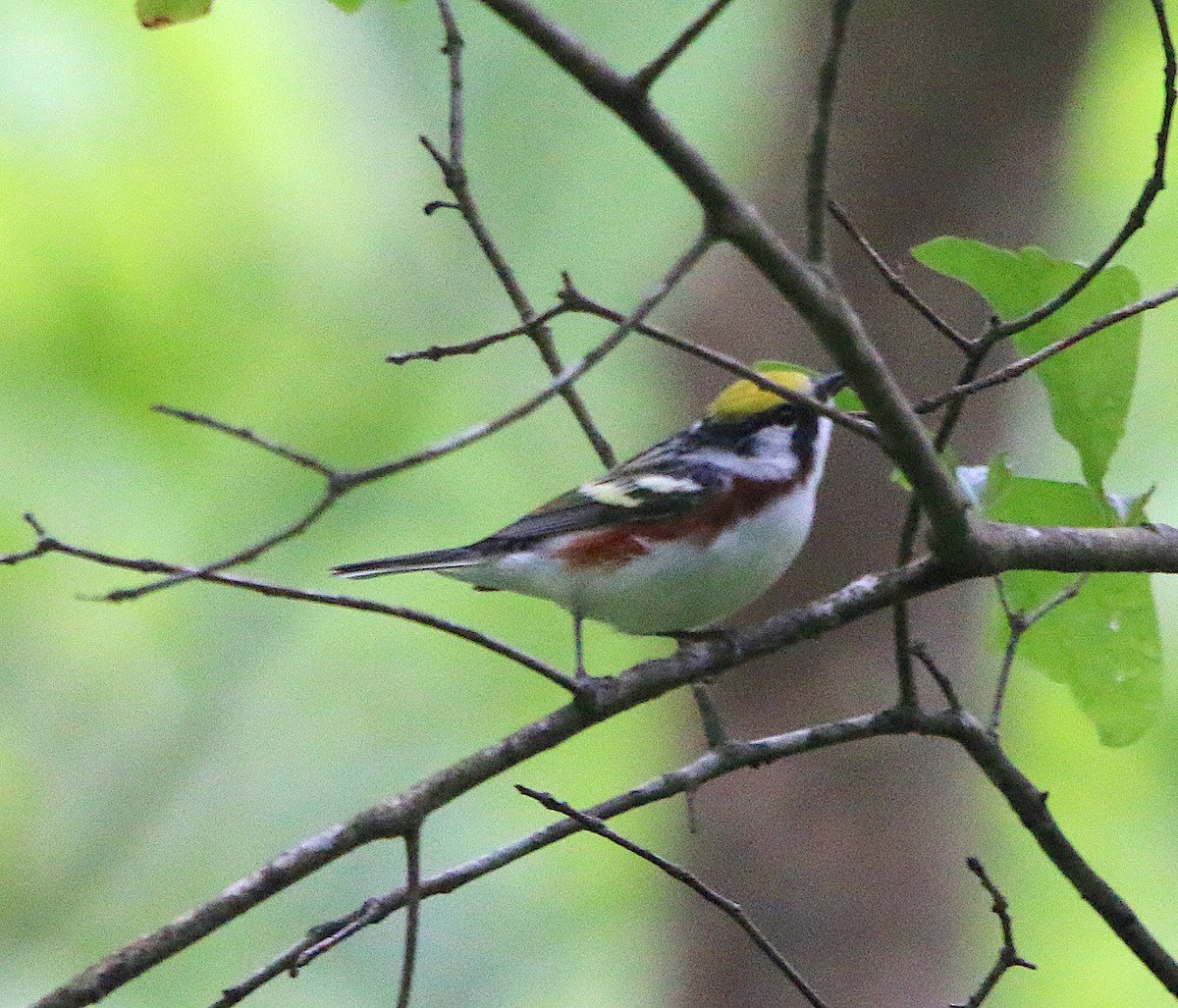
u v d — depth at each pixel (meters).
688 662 6.43
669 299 14.23
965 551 6.14
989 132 12.13
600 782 14.23
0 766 13.80
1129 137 14.52
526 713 14.36
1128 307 5.90
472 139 15.09
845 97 12.35
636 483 8.64
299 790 14.22
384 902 5.88
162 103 13.31
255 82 13.57
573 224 15.02
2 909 13.43
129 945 5.48
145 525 13.34
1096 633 7.02
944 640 12.19
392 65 15.03
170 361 13.13
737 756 6.37
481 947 13.84
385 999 13.54
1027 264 6.30
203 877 13.87
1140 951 6.49
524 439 14.54
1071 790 13.59
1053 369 6.49
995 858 13.34
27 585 13.49
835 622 6.46
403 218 14.79
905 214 12.15
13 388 12.80
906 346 12.08
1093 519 6.74
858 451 12.12
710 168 4.84
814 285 5.10
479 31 15.13
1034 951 13.30
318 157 14.06
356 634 14.52
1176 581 13.50
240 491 13.52
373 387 14.05
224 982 13.37
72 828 13.75
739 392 8.95
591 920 13.93
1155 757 13.47
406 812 5.80
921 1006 11.88
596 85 4.75
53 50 13.00
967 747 6.42
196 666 14.07
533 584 8.79
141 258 13.16
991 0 12.05
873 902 11.97
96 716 14.10
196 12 6.36
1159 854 13.37
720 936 12.20
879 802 12.05
